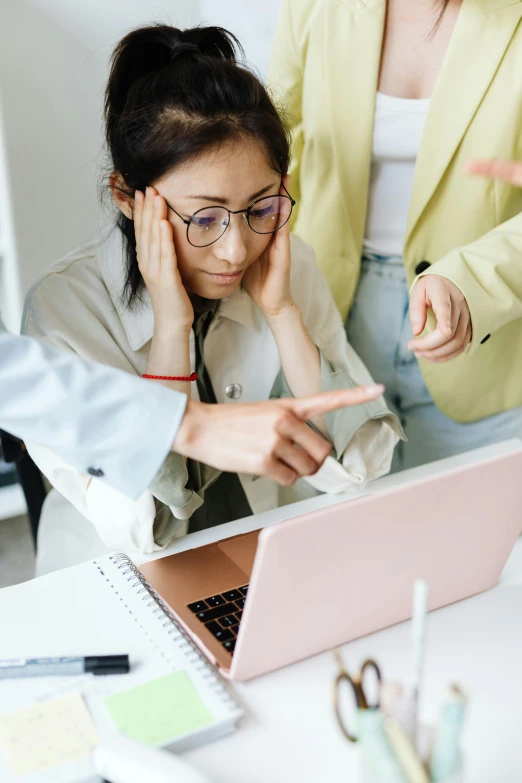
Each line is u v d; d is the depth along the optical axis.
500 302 1.27
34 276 1.57
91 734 0.66
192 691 0.71
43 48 1.41
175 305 1.04
